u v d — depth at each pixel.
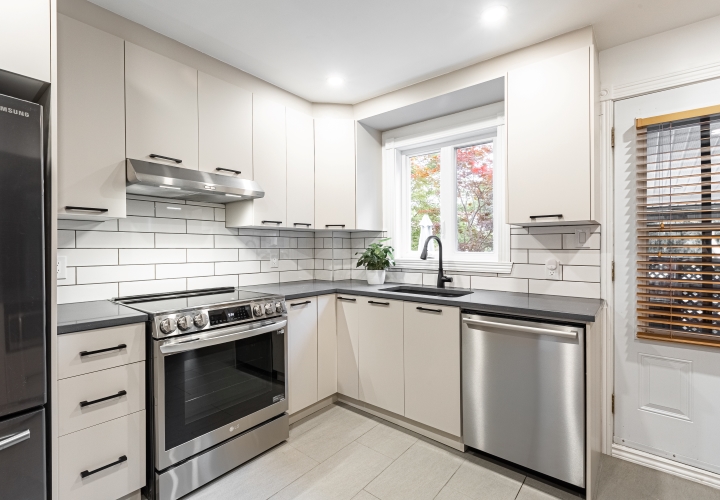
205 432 1.79
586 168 1.84
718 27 1.80
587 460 1.62
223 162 2.27
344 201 2.92
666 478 1.86
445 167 2.89
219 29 1.96
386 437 2.24
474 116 2.66
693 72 1.85
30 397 1.21
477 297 2.16
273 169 2.58
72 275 1.94
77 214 1.69
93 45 1.73
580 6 1.73
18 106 1.18
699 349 1.85
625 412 2.05
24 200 1.19
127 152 1.84
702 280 1.83
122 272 2.13
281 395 2.18
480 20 1.86
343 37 2.03
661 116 1.91
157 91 1.96
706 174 1.80
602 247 2.09
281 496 1.72
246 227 2.66
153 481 1.65
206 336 1.79
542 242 2.31
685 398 1.89
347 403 2.69
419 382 2.19
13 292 1.17
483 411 1.94
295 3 1.74
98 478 1.49
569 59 1.90
